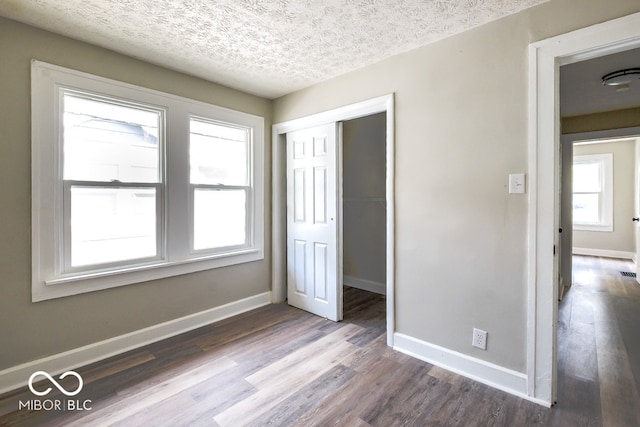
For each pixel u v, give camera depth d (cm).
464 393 186
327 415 167
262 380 199
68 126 213
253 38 212
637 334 264
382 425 160
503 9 178
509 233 186
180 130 266
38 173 197
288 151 334
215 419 164
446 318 214
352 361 222
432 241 220
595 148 622
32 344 197
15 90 189
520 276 183
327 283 301
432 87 218
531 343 178
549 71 170
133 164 244
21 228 192
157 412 170
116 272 229
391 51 231
